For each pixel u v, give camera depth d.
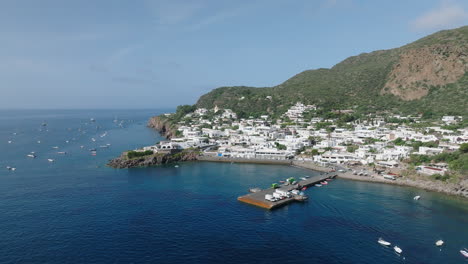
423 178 157.12
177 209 121.88
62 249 89.31
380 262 83.94
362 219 112.44
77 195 138.88
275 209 123.31
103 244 92.38
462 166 152.00
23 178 169.88
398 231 102.44
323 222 110.00
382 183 162.38
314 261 84.19
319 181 164.12
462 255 87.38
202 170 196.88
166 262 82.81
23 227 103.88
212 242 94.12
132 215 114.88
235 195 141.62
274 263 83.06
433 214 117.00
